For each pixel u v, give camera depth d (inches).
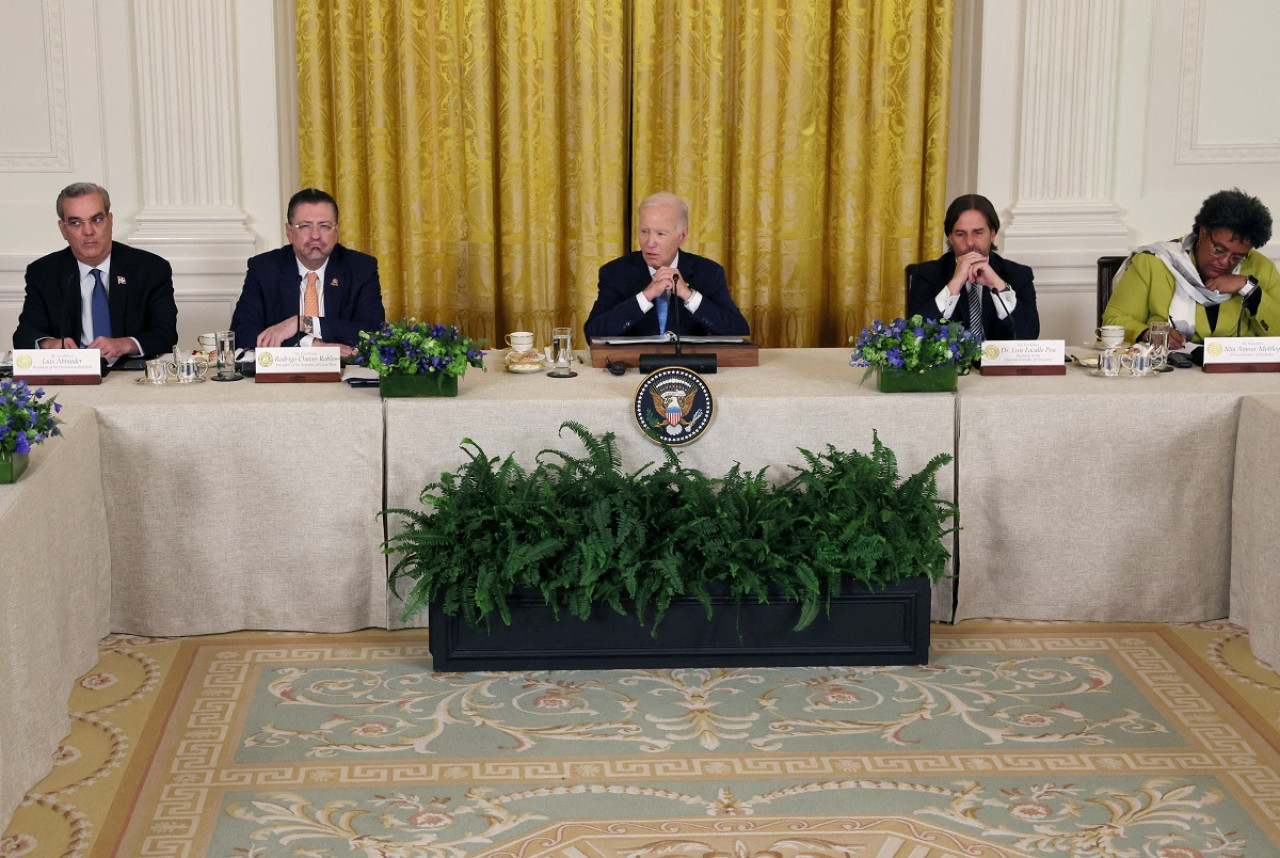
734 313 170.2
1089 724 126.1
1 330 210.7
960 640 145.7
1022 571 147.6
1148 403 143.9
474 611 135.3
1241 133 218.7
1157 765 118.1
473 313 219.0
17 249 209.0
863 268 222.1
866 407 142.8
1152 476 145.4
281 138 212.7
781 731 124.8
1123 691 133.2
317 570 143.6
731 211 220.7
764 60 212.1
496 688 134.1
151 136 207.6
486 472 137.5
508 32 210.1
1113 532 146.6
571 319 223.8
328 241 170.4
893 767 117.8
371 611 145.9
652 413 140.7
